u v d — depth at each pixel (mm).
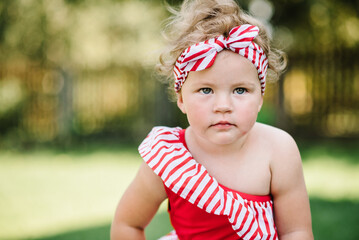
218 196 1122
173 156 1167
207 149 1194
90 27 8250
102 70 8148
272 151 1198
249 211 1135
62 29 7695
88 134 8109
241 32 1081
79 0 7445
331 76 7445
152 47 7984
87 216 3391
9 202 3873
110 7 7820
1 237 2887
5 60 7922
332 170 4863
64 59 7895
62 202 3846
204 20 1188
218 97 1061
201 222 1186
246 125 1073
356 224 2945
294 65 7629
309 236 1218
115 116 8203
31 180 4801
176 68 1162
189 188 1128
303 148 6555
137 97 8188
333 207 3393
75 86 8070
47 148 7156
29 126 7844
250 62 1074
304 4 7148
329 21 7434
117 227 1312
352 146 6656
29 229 3074
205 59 1045
